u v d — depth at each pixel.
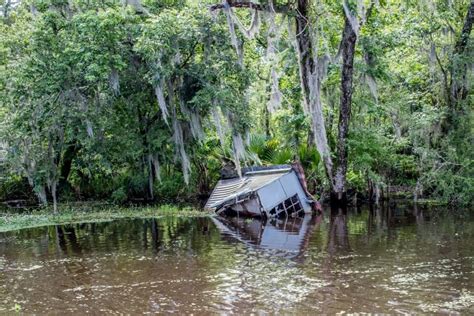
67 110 21.55
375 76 21.75
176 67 21.66
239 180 23.02
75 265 11.91
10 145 22.05
